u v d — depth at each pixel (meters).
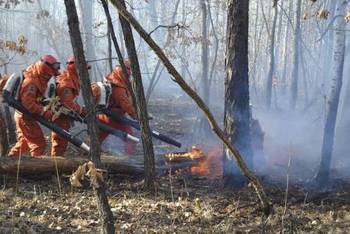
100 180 3.60
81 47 3.78
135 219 5.12
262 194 4.54
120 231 4.77
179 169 6.96
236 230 4.86
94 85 7.73
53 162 6.23
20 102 6.60
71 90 6.91
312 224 5.09
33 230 4.63
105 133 7.85
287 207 5.58
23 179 6.24
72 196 5.80
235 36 5.93
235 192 6.07
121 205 5.51
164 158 7.06
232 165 6.16
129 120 7.80
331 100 6.25
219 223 5.08
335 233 4.85
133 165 6.53
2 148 7.05
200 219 5.19
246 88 6.05
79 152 7.76
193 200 5.81
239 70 5.98
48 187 6.07
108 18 5.99
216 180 6.71
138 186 6.21
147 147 6.02
